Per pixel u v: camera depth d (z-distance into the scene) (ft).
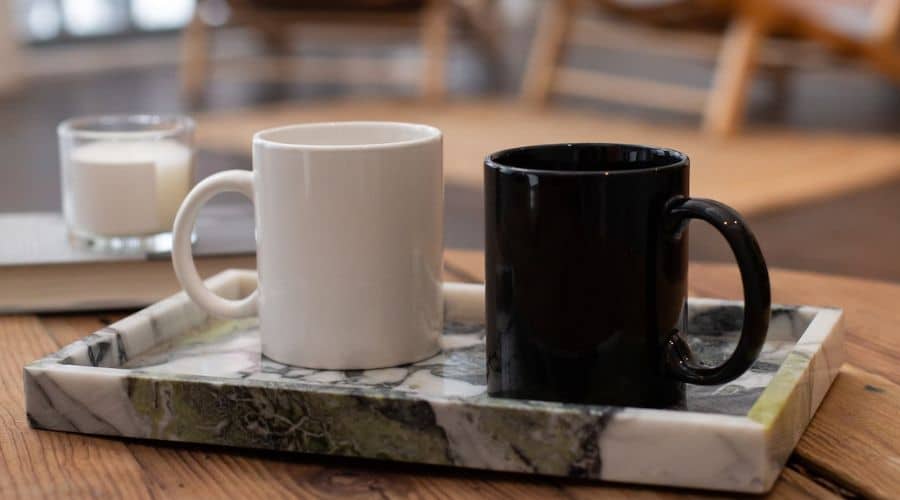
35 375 2.69
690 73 17.65
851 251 7.80
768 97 15.67
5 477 2.54
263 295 2.90
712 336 3.03
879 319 3.22
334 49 21.53
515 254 2.62
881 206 9.24
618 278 2.59
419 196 2.85
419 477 2.54
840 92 16.37
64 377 2.68
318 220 2.81
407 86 17.39
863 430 2.66
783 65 13.99
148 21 21.03
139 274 3.32
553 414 2.49
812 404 2.69
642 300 2.61
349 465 2.58
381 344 2.86
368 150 2.80
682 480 2.46
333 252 2.82
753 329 2.54
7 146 12.61
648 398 2.63
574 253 2.59
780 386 2.56
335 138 2.97
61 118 14.58
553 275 2.60
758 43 12.23
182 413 2.63
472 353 2.95
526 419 2.50
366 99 15.90
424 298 2.89
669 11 12.57
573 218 2.58
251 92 16.83
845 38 12.08
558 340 2.61
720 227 2.54
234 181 2.89
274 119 13.82
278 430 2.59
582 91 14.67
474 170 10.56
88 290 3.31
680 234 2.61
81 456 2.61
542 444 2.50
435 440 2.54
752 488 2.44
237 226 3.58
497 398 2.63
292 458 2.60
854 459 2.55
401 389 2.77
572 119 13.78
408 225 2.85
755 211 9.01
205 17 15.79
